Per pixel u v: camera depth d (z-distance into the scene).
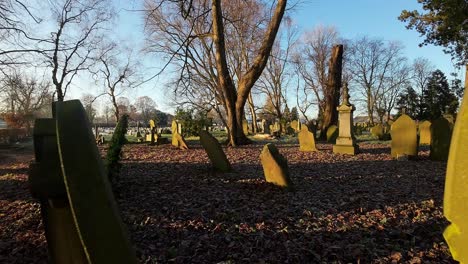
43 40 18.67
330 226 5.16
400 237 4.70
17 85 21.98
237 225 5.28
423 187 7.59
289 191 7.29
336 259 4.10
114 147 7.26
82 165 1.40
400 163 11.27
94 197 1.38
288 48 50.06
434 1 20.06
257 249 4.45
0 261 4.32
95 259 1.33
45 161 1.62
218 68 19.19
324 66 55.38
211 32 20.48
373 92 66.25
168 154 15.23
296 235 4.86
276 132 31.45
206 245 4.62
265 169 7.70
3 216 6.12
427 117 40.28
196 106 29.83
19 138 35.62
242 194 7.17
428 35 22.53
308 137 15.89
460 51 23.16
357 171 9.84
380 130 25.33
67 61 30.72
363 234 4.83
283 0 17.98
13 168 13.06
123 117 8.50
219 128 64.44
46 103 44.81
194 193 7.37
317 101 58.78
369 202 6.39
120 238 1.41
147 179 9.00
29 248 4.69
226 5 24.44
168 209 6.19
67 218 1.71
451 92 43.59
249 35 25.75
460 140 1.38
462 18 19.36
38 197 1.62
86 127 1.51
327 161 12.19
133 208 6.28
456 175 1.38
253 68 19.09
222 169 9.83
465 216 1.37
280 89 52.22
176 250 4.45
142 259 4.23
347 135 14.75
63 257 1.76
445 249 4.24
